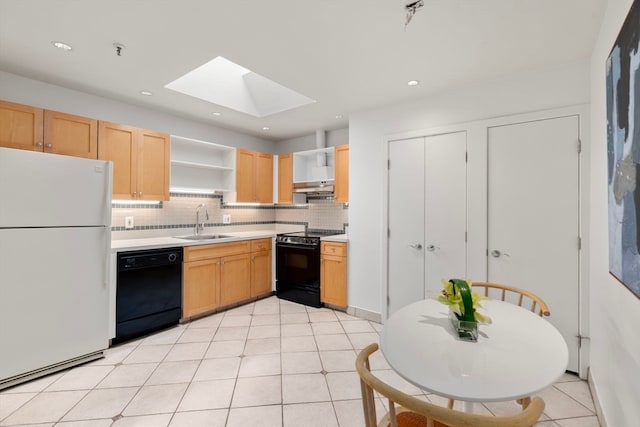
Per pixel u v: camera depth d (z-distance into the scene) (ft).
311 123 12.55
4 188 6.42
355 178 11.03
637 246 3.59
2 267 6.39
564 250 7.32
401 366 3.19
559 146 7.36
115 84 8.67
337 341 8.95
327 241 11.77
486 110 8.34
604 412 5.43
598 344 6.02
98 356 7.83
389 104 10.11
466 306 3.87
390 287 10.12
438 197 9.17
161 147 10.60
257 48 6.74
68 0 5.21
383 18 5.66
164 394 6.35
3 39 6.43
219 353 8.18
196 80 9.71
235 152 13.11
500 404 6.28
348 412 5.86
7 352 6.43
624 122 4.04
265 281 13.34
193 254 10.51
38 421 5.49
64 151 8.36
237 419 5.62
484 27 5.92
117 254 8.57
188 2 5.26
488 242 8.30
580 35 6.15
